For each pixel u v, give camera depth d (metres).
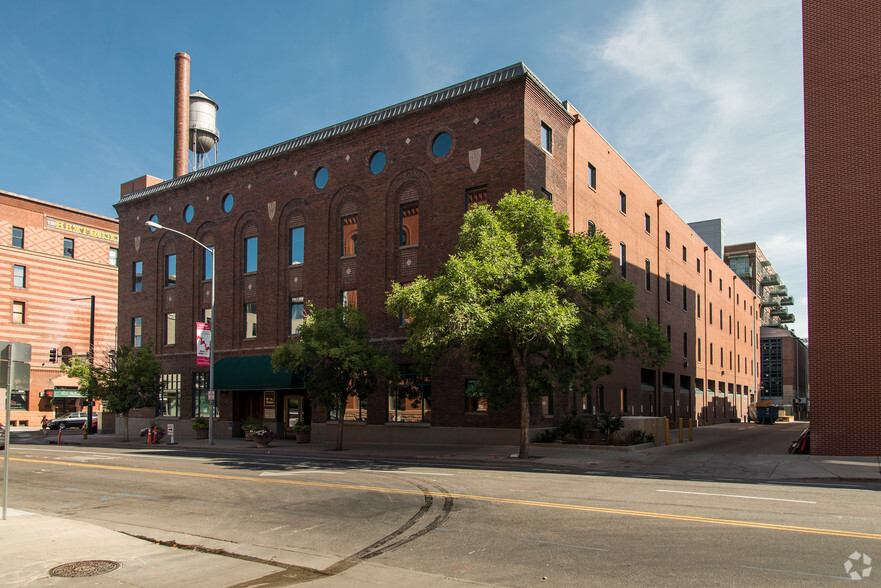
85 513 11.85
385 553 8.29
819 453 20.20
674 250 46.19
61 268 56.84
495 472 16.92
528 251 20.41
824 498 11.89
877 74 20.31
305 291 31.83
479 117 26.75
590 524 9.61
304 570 7.61
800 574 6.93
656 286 41.56
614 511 10.60
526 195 21.31
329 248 31.06
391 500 12.20
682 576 6.93
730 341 64.62
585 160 31.42
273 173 34.16
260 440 27.80
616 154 35.88
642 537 8.72
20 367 11.12
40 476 17.44
